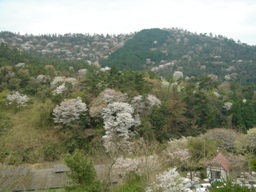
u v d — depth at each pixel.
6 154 33.09
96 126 40.09
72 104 39.72
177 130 43.03
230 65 120.19
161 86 51.81
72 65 76.31
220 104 50.59
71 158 16.69
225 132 40.28
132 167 23.67
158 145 34.62
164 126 40.88
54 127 39.88
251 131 38.69
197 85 61.16
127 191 20.98
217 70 113.25
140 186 21.00
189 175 29.02
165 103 44.41
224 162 29.75
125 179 23.55
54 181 25.14
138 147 28.14
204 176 30.20
